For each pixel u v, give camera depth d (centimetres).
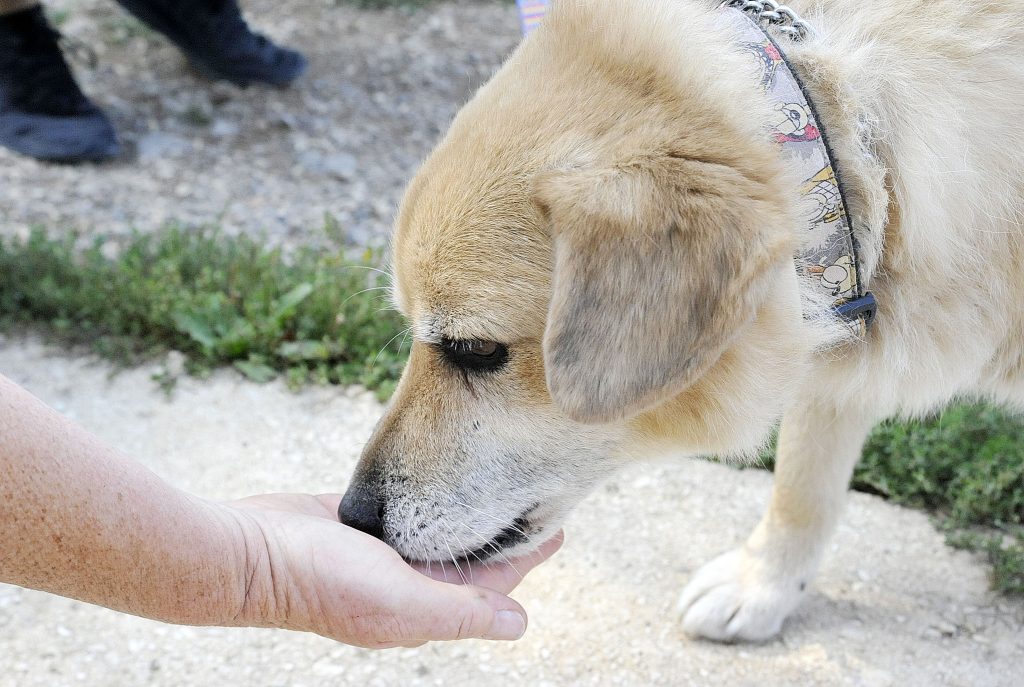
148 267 148
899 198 93
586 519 120
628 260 84
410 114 207
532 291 89
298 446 127
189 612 83
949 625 109
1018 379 100
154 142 191
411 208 91
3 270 143
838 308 93
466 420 93
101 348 135
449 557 95
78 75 212
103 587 81
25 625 109
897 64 93
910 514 119
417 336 92
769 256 83
